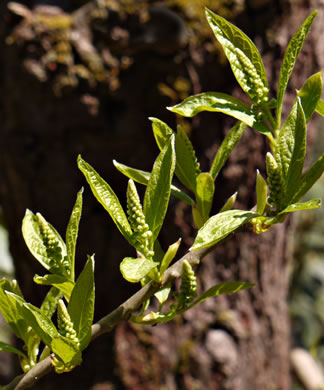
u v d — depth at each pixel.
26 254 0.96
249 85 0.43
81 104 0.84
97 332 0.40
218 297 0.96
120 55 0.83
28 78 0.83
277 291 1.03
